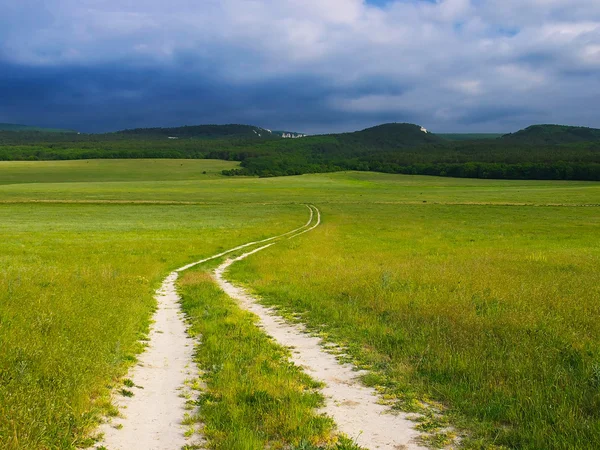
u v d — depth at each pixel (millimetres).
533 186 131750
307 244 37719
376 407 7535
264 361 9555
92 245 35781
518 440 6305
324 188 130125
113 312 13117
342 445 6145
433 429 6754
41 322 10766
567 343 10125
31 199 90938
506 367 8664
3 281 16828
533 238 42500
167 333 12672
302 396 7711
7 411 6387
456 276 19469
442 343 10336
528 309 13398
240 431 6422
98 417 7020
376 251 33500
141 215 68000
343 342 11328
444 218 64250
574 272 21188
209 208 79500
